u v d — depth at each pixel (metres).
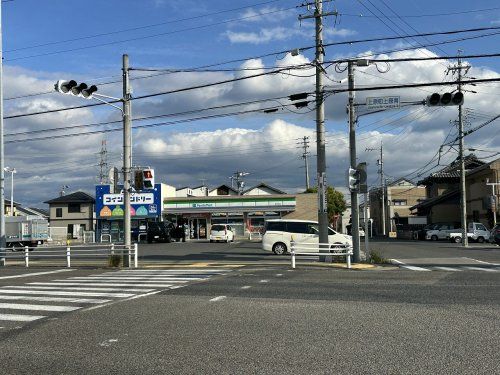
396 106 20.02
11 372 6.21
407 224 73.50
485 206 44.06
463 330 7.98
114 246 22.62
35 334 8.25
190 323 8.86
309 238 27.72
